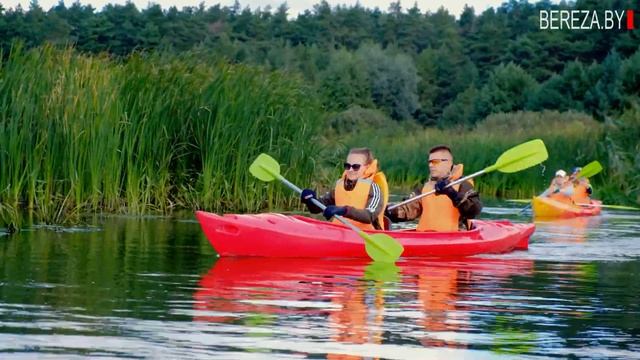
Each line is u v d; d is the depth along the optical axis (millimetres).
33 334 6328
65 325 6621
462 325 7008
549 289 8750
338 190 11094
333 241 10602
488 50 69250
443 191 11383
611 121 26734
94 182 14789
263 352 6051
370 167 11117
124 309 7250
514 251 11906
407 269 9930
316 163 18062
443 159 11633
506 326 7012
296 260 10367
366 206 10930
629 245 12852
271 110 17156
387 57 58938
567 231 15227
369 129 37219
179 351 6012
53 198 14391
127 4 54250
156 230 13062
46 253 10367
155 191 16062
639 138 25672
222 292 8148
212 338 6367
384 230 11016
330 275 9336
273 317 7102
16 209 13109
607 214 19641
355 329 6762
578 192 20250
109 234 12414
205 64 17484
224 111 16656
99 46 50688
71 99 14523
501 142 28203
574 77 52812
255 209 16781
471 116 56438
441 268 10070
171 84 16406
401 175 28844
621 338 6719
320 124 18297
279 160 17203
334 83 51000
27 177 13781
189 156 16906
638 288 8883
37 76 14383
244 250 10477
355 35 76250
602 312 7652
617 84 48656
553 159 26078
